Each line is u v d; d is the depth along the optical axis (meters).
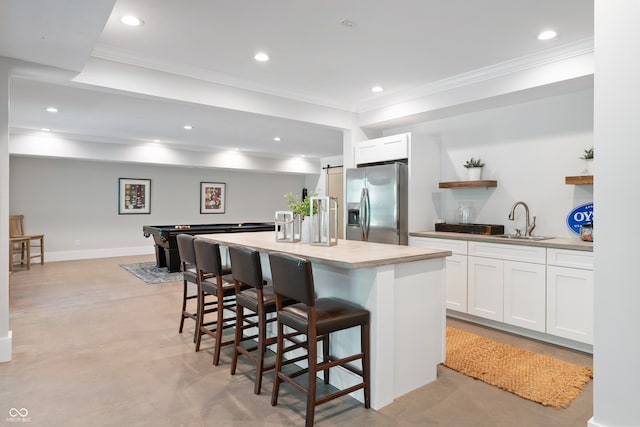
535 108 3.81
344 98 4.59
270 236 3.76
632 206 1.49
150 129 6.36
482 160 4.25
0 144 2.72
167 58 3.38
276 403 2.23
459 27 2.78
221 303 2.78
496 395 2.36
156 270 6.66
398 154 4.45
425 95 4.21
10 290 5.15
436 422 2.05
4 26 2.21
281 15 2.61
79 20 2.14
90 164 8.16
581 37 2.93
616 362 1.53
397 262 2.25
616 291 1.52
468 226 4.07
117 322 3.79
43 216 7.67
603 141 1.55
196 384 2.48
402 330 2.37
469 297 3.76
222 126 6.09
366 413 2.15
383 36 2.93
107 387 2.43
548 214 3.73
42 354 2.96
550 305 3.18
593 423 1.58
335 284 2.51
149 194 8.88
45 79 2.98
